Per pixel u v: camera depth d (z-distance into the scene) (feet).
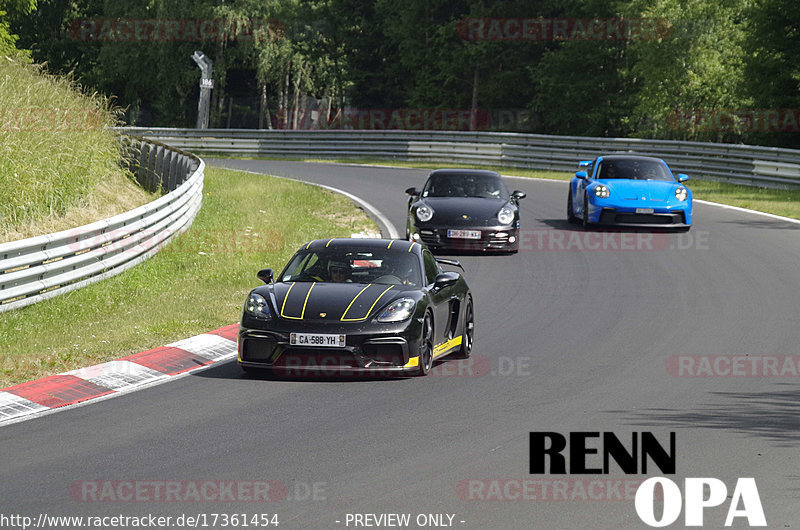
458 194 241.76
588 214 267.80
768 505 76.74
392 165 505.25
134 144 387.55
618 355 135.54
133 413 104.27
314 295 124.77
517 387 117.39
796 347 140.26
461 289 139.44
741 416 104.17
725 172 399.24
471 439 94.89
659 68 593.83
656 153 431.02
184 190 245.04
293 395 112.98
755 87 520.83
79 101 285.43
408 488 80.18
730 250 236.63
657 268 213.25
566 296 182.19
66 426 98.99
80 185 247.29
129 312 159.94
